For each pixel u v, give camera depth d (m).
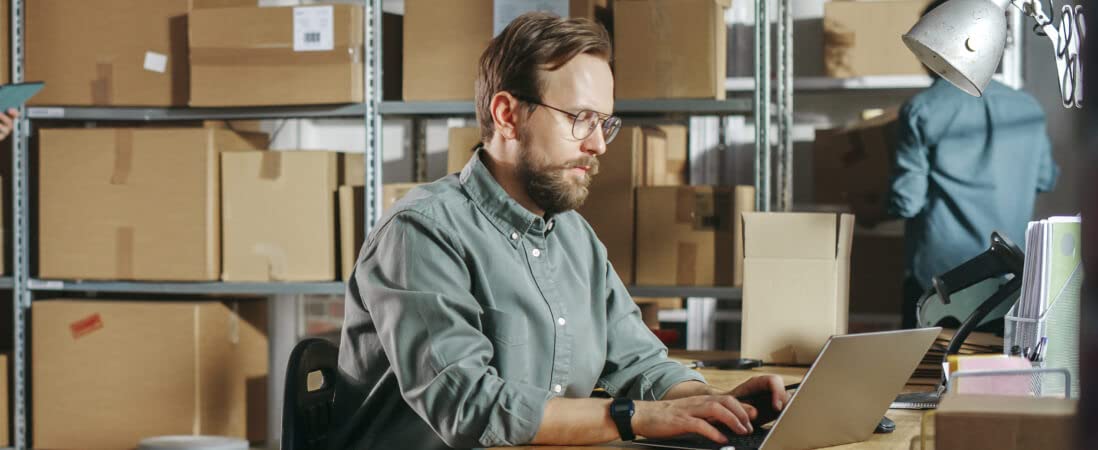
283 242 3.16
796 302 2.01
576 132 1.37
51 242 3.27
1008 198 3.11
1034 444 0.92
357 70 3.12
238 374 3.32
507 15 3.04
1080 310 0.51
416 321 1.30
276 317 3.87
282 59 3.13
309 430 1.48
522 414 1.24
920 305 2.08
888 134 3.45
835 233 2.01
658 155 3.26
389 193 3.13
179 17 3.23
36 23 3.29
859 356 1.15
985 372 1.18
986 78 1.62
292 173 3.15
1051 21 1.64
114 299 3.39
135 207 3.21
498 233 1.42
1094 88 0.50
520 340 1.40
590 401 1.26
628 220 3.02
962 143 3.12
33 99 3.30
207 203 3.17
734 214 2.97
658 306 3.51
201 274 3.17
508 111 1.40
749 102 2.99
